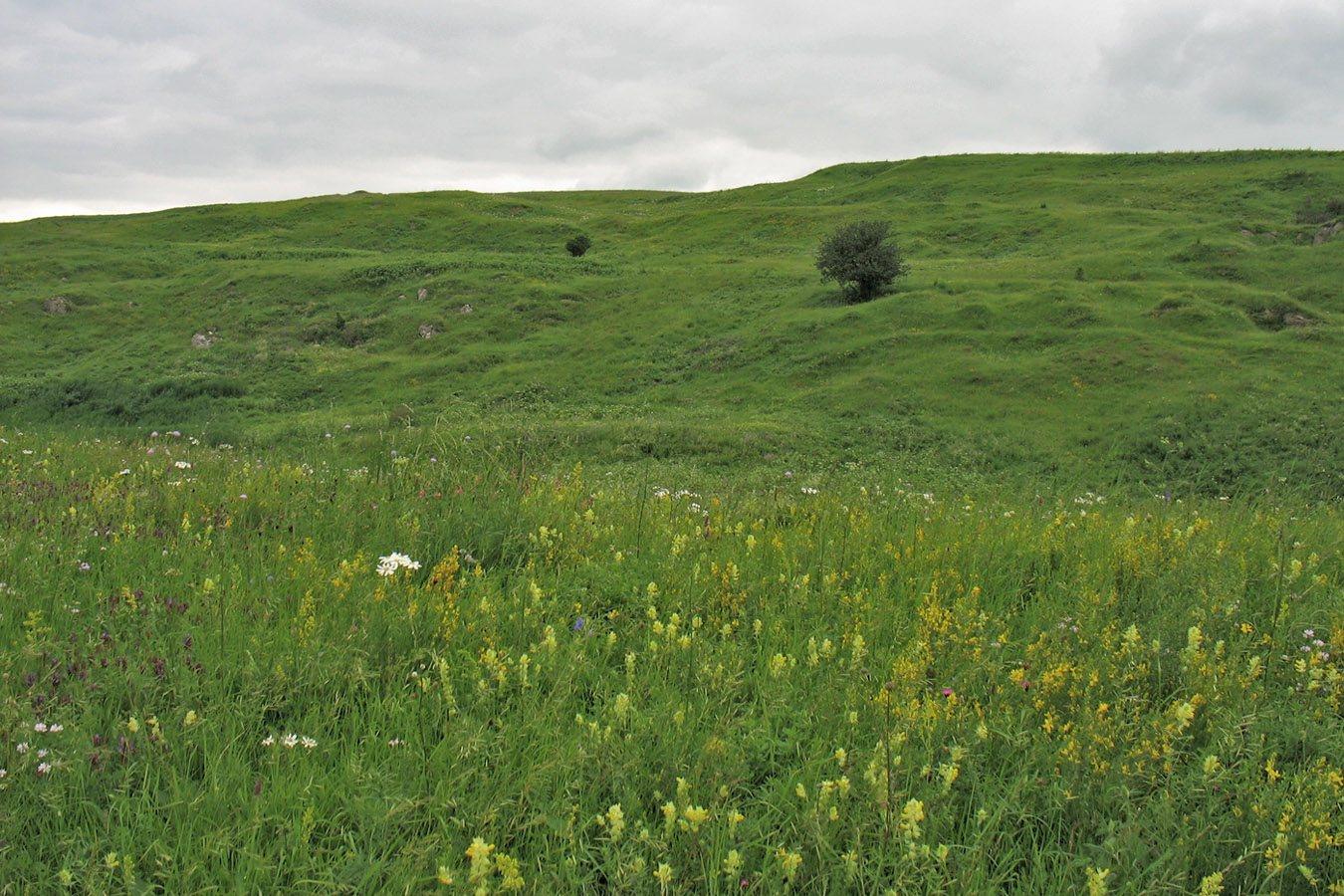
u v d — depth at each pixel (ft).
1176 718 9.87
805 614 14.24
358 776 8.85
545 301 211.61
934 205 302.66
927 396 137.28
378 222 337.52
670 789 9.20
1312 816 8.45
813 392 145.79
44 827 8.32
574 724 10.17
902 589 15.02
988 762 9.97
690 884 7.84
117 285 236.22
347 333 202.69
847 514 20.29
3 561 13.92
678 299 209.97
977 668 11.31
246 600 13.01
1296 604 14.33
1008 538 18.78
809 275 217.77
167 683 10.50
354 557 16.19
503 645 12.44
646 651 12.41
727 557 16.63
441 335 198.08
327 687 10.97
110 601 13.24
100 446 32.12
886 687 10.32
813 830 8.11
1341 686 11.41
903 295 179.52
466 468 23.62
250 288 231.09
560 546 17.35
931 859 7.97
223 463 26.25
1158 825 8.65
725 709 10.80
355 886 7.50
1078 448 114.62
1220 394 123.13
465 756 9.03
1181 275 186.91
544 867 8.05
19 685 10.10
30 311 216.74
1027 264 211.20
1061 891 8.03
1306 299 165.78
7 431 39.04
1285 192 267.59
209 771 8.91
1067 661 11.66
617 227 332.19
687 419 139.03
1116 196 294.87
